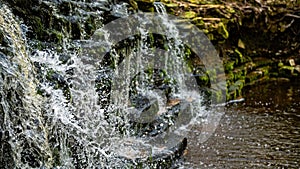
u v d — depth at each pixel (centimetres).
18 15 233
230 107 369
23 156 204
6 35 203
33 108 202
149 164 242
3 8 215
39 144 203
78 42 261
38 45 234
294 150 284
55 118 213
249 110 361
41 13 246
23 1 237
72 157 225
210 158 271
